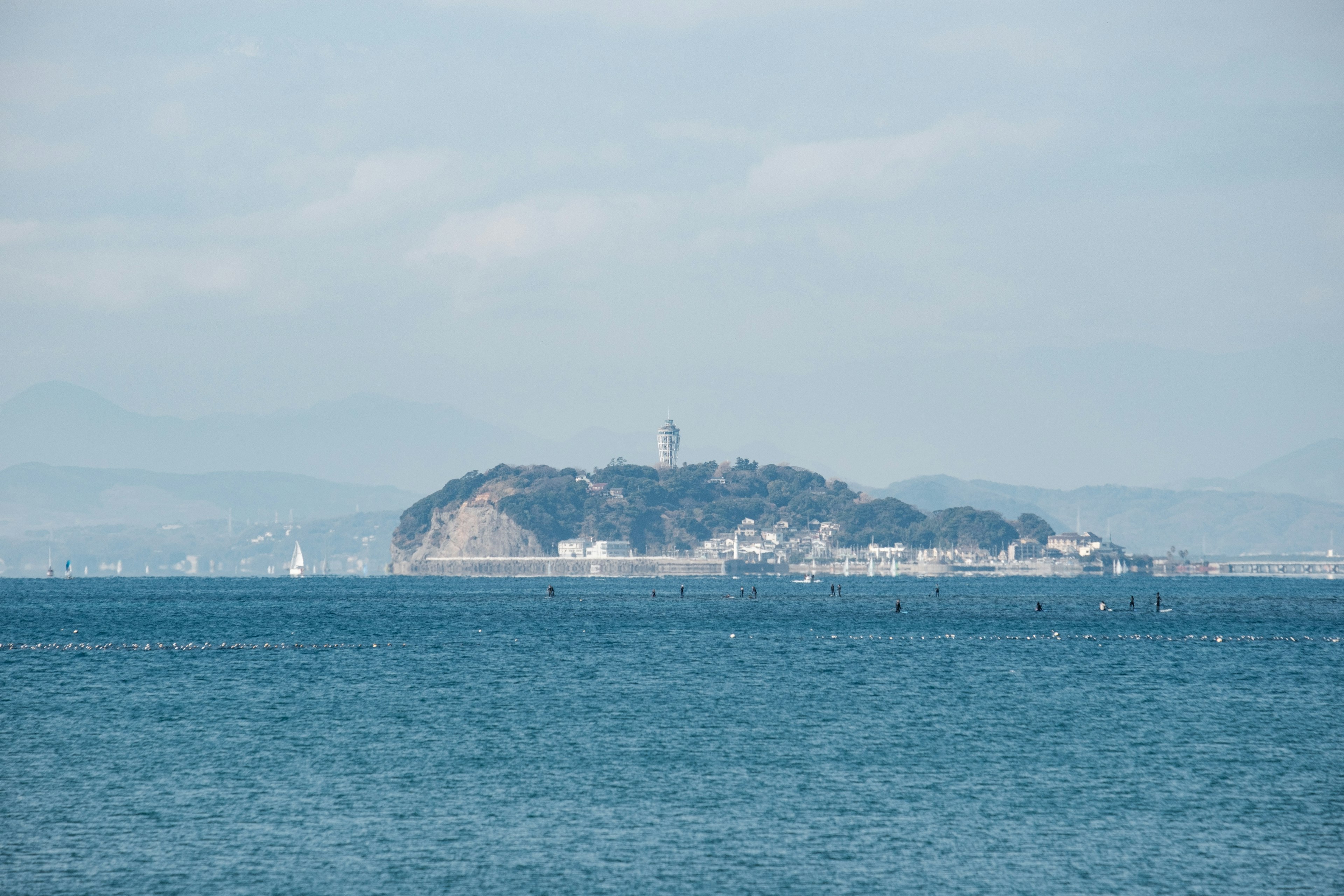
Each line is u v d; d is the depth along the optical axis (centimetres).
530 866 18425
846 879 17988
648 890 17525
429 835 19888
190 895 17225
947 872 18312
